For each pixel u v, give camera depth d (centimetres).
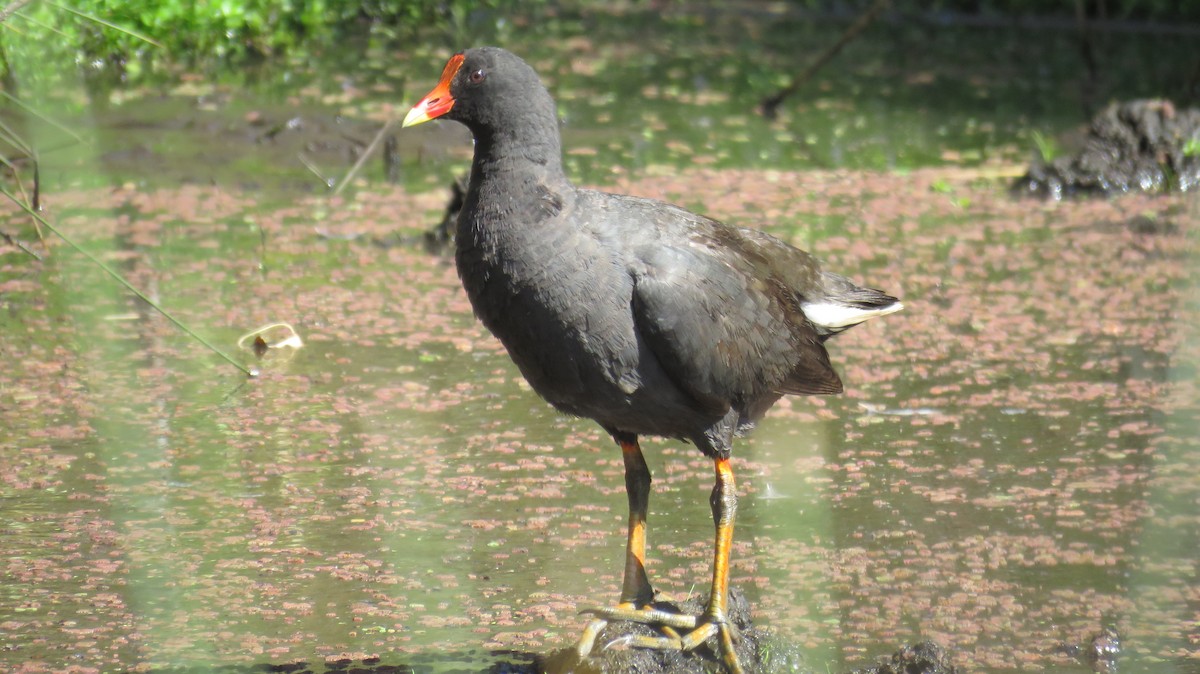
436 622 813
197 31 2322
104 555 887
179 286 1391
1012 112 2297
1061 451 1084
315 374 1201
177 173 1761
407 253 1523
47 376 1168
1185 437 1107
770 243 866
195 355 1231
